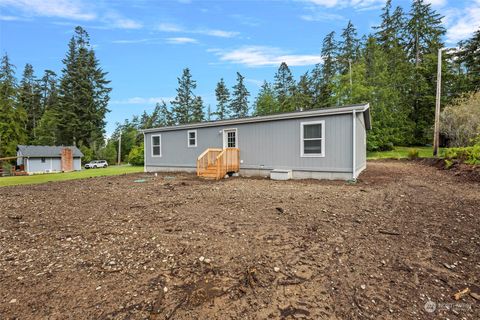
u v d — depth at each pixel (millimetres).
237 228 3912
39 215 4906
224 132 11617
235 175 10891
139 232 3828
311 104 34156
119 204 5758
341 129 8508
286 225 4004
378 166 12867
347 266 2713
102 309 2027
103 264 2799
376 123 21609
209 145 12203
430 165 12258
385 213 4570
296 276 2523
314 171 9109
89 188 8422
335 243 3299
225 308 2053
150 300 2148
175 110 43875
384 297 2191
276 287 2342
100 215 4848
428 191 6367
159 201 5961
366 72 24062
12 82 33781
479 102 14977
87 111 36844
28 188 8820
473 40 24484
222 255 2986
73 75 36844
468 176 8219
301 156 9383
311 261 2826
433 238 3416
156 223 4262
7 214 4992
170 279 2482
